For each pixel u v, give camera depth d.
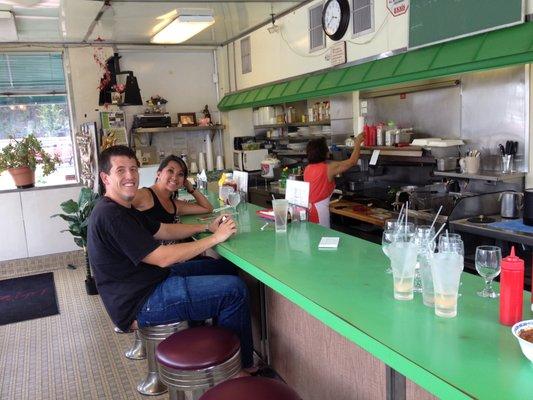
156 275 2.36
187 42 6.89
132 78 6.00
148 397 2.85
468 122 3.71
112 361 3.37
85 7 4.62
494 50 2.98
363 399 2.04
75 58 6.36
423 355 1.19
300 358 2.54
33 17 5.03
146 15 5.09
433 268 1.42
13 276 5.71
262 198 5.68
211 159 7.27
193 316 2.32
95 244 2.29
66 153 6.61
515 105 3.31
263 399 1.54
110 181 2.44
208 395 1.59
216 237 2.42
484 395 1.00
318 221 4.22
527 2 2.89
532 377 1.07
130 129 6.86
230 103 6.80
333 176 4.27
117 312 2.30
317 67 5.09
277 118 6.53
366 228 4.15
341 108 5.17
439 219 3.28
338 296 1.62
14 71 6.20
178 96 7.13
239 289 2.34
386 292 1.65
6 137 6.29
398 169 4.53
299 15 5.27
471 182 3.64
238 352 1.99
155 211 3.22
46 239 5.88
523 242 2.76
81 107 6.46
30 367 3.33
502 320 1.35
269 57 6.01
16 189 5.75
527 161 3.28
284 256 2.17
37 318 4.25
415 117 4.25
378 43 4.20
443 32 3.42
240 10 5.25
